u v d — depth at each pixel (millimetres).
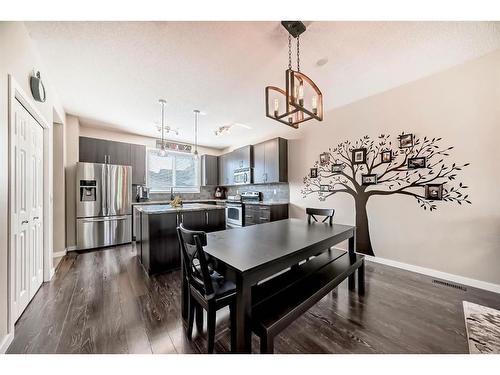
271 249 1472
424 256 2670
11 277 1445
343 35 1843
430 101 2590
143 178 4805
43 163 2395
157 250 2723
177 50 2012
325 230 2143
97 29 1734
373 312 1831
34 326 1613
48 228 2439
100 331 1566
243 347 1188
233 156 5613
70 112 3566
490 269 2213
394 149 2918
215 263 1342
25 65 1729
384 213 3029
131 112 3600
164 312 1831
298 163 4316
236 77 2514
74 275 2605
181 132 4875
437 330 1586
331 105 3502
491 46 2049
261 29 1751
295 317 1286
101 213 3842
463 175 2371
